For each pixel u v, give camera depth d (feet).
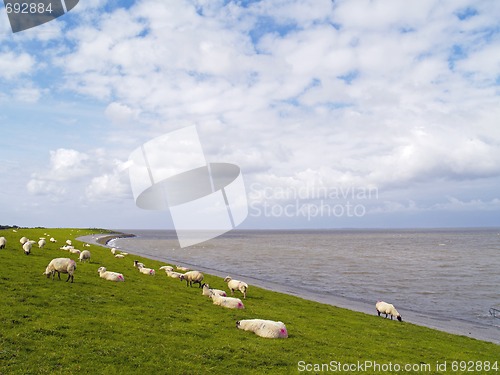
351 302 136.46
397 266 266.98
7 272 84.89
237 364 50.39
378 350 65.87
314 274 219.61
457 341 83.15
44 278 84.53
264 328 64.90
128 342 52.75
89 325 57.26
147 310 70.79
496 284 188.65
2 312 57.26
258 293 121.29
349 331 78.69
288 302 110.32
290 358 54.65
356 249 469.16
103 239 482.69
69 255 142.92
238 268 243.60
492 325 111.04
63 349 48.01
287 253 388.16
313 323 82.12
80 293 76.02
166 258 291.99
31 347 47.32
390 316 111.34
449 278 208.44
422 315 121.29
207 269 224.74
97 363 45.65
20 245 150.10
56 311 61.93
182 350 52.60
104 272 99.81
